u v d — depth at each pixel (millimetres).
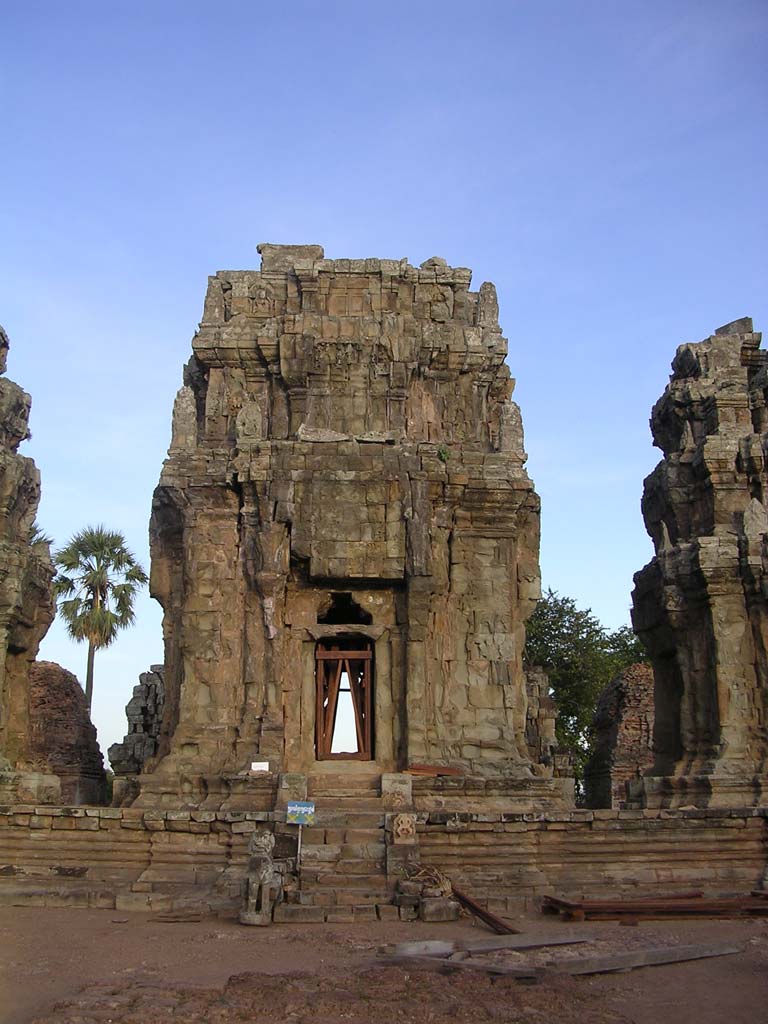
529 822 23781
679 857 24250
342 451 28375
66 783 37906
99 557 54062
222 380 30438
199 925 19328
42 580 29562
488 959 15891
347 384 29984
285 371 29547
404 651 27797
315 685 28609
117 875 23312
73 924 19297
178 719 28156
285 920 19594
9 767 26672
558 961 15531
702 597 28234
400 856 22297
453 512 28922
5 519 28234
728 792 26188
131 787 27859
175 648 29062
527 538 29859
